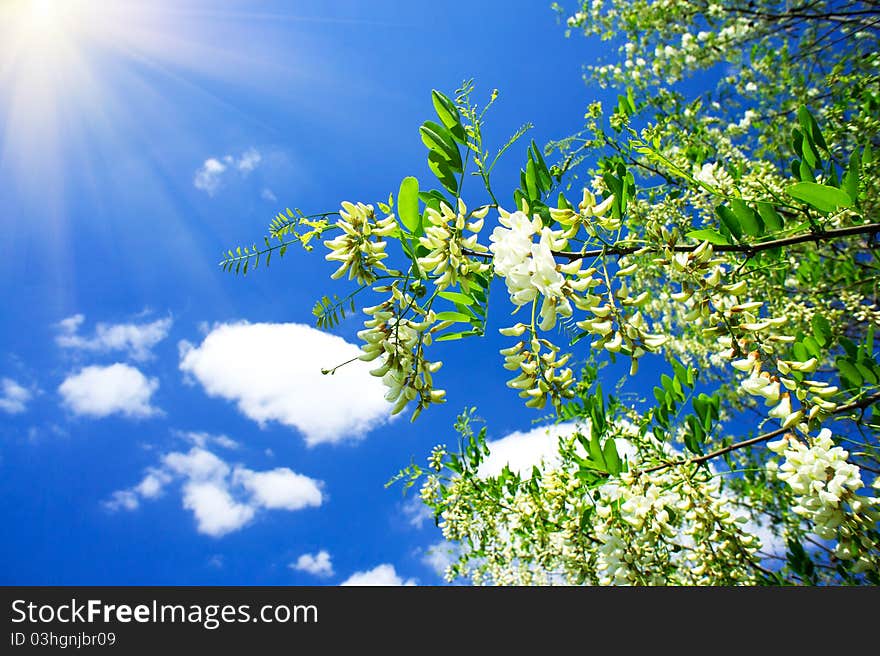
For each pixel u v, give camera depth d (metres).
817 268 4.82
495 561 5.69
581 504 3.93
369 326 1.95
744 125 6.76
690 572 3.00
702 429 3.21
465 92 2.22
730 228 2.38
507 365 1.96
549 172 2.56
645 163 4.76
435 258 1.91
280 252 2.30
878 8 6.02
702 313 2.11
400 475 5.57
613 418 3.98
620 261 2.12
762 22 6.68
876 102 4.65
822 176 2.94
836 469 1.98
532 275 1.86
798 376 2.11
